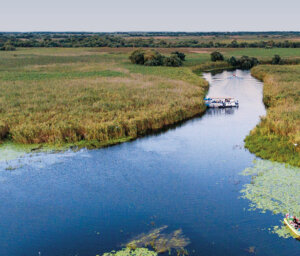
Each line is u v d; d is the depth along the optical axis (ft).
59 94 182.39
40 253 64.54
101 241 67.62
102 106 156.04
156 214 76.64
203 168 100.63
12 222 74.79
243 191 85.25
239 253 62.49
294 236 67.05
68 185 91.15
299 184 86.53
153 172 98.73
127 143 124.16
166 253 62.85
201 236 68.03
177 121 152.35
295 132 113.19
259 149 110.83
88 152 114.73
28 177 95.91
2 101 164.14
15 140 123.44
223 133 134.41
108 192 87.10
